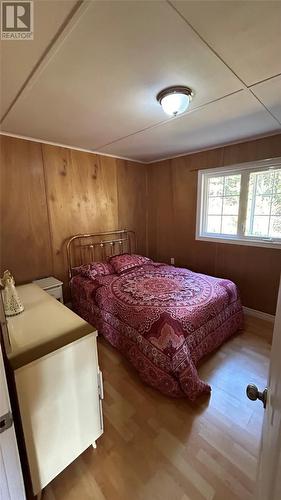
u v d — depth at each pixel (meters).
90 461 1.29
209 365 2.04
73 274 3.04
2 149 2.33
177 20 0.95
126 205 3.68
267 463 0.69
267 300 2.78
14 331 1.20
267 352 2.21
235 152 2.79
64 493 1.15
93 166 3.15
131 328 1.98
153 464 1.27
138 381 1.88
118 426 1.49
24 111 1.81
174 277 2.75
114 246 3.59
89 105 1.72
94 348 1.22
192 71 1.32
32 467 1.05
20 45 1.06
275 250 2.64
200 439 1.40
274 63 1.25
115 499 1.12
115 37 1.03
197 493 1.14
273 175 2.61
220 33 1.03
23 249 2.59
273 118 2.04
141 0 0.85
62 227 2.91
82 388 1.20
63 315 1.38
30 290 1.85
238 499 1.11
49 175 2.71
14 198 2.46
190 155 3.27
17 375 0.95
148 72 1.32
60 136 2.46
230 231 3.07
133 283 2.58
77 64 1.22
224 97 1.63
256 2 0.87
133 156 3.47
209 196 3.25
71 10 0.89
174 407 1.63
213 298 2.18
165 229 3.83
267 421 0.75
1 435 0.72
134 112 1.86
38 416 1.04
